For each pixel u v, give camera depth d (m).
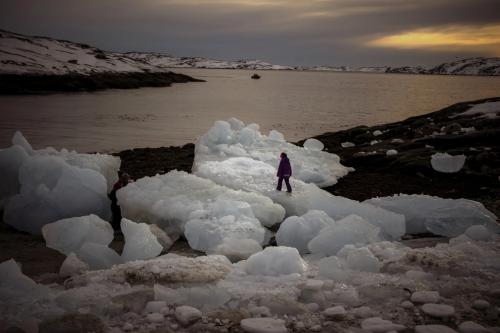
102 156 13.02
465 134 18.25
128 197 10.15
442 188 13.50
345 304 5.09
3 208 10.82
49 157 10.85
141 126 35.47
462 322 4.52
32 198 9.88
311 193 10.99
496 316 4.65
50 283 6.23
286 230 8.73
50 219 9.72
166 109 50.72
